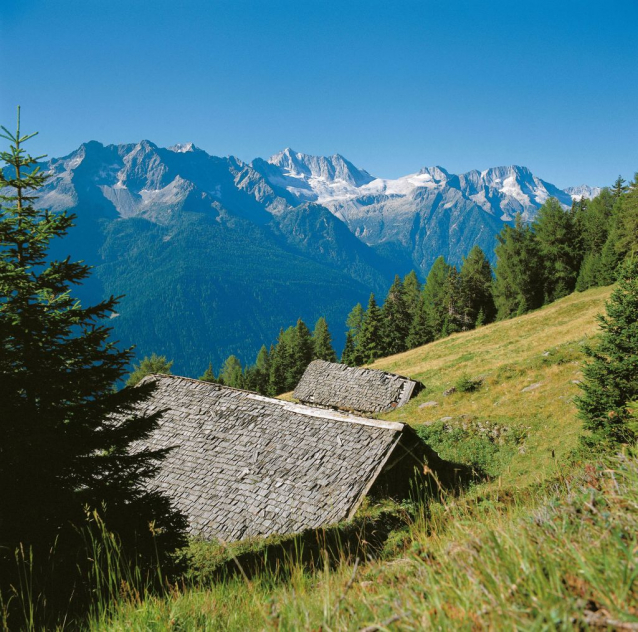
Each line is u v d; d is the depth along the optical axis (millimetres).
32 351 7777
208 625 3000
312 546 9539
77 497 7598
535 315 60938
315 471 15711
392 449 15633
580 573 1864
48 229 8281
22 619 4648
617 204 70062
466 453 24938
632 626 1471
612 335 16156
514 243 75938
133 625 3135
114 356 8547
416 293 102312
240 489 15742
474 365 44375
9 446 7145
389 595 2275
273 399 19578
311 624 2215
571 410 25438
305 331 98062
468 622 1716
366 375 42125
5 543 6344
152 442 18562
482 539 2400
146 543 7422
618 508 2398
